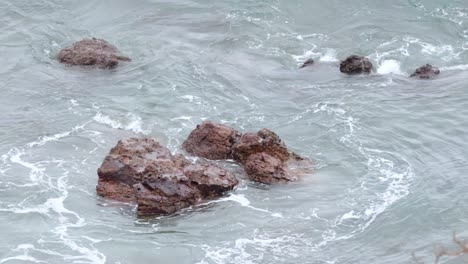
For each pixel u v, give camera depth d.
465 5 69.31
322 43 62.62
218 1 71.06
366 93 53.41
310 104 51.88
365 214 39.03
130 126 48.72
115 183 41.34
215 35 64.06
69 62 58.59
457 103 51.38
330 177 42.66
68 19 68.12
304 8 68.94
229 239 37.25
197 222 38.75
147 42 62.69
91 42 60.31
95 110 51.03
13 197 40.72
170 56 59.91
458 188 41.03
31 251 36.00
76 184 42.25
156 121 49.31
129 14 69.00
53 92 53.94
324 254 36.00
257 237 37.38
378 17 67.00
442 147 45.78
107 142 46.81
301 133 47.75
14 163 44.34
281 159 43.88
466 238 36.31
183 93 53.53
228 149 44.53
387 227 37.84
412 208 39.19
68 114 50.50
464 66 57.88
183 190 40.06
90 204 40.31
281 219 38.84
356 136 47.16
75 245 36.59
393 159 44.44
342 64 57.22
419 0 70.31
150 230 38.06
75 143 46.69
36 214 39.19
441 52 60.50
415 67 57.97
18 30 65.25
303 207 39.84
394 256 35.53
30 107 51.78
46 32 64.81
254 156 43.12
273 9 68.75
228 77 56.22
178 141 46.59
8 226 38.09
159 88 54.25
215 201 40.53
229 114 50.47
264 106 51.72
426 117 49.56
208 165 42.19
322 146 46.06
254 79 56.06
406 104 51.47
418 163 44.00
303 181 42.19
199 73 56.88
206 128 45.19
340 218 38.81
